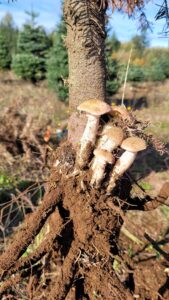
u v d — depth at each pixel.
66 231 0.32
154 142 0.30
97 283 0.31
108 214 0.31
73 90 0.32
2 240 0.59
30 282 0.34
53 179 0.32
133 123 0.29
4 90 1.95
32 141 0.96
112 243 0.32
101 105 0.28
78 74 0.31
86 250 0.31
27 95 1.84
